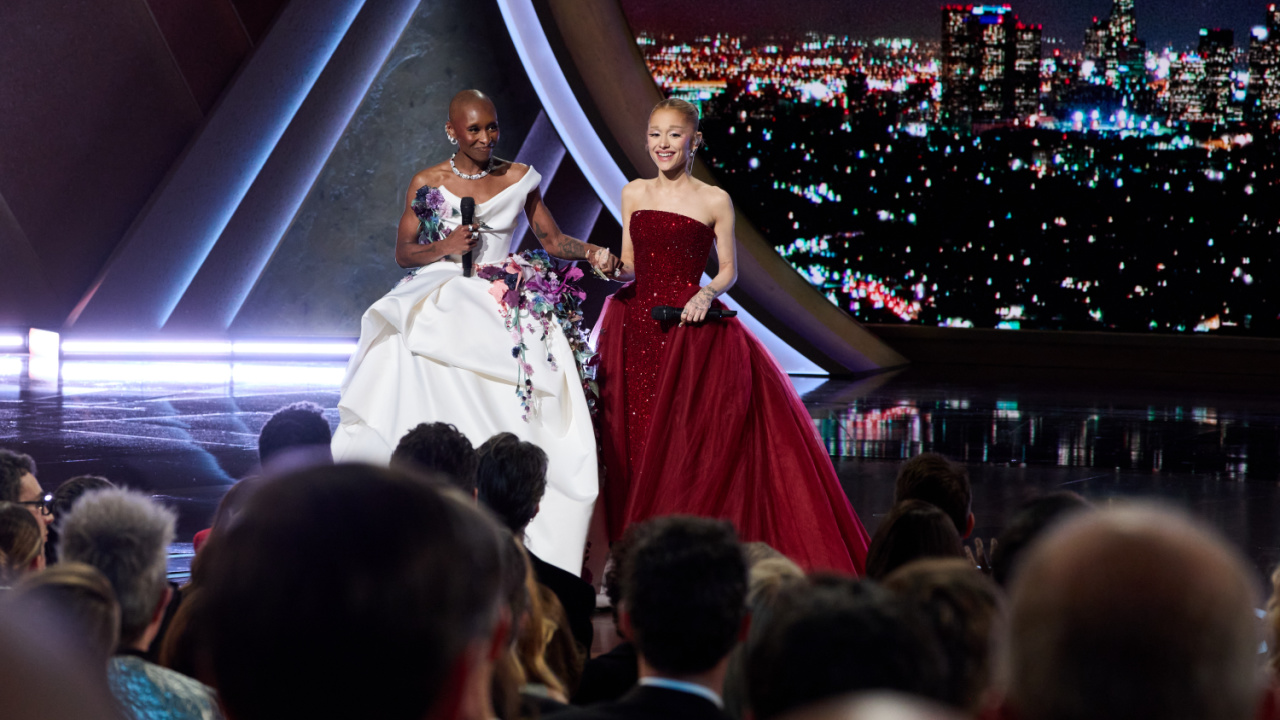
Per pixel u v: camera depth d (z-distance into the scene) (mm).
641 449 8742
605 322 8969
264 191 23781
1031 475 13938
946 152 32406
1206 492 12930
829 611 1998
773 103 33344
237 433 15555
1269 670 4098
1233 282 30547
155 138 22984
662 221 8609
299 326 25703
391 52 22844
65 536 3480
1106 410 20641
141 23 21703
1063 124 31531
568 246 8828
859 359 26906
